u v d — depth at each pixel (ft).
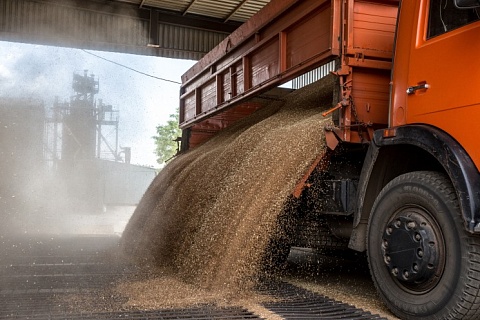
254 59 20.18
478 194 10.22
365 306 13.21
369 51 14.51
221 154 20.31
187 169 22.97
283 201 14.79
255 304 13.15
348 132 14.29
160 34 51.85
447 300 10.61
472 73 10.68
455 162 10.54
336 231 16.08
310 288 16.06
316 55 15.40
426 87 11.83
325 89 18.88
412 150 12.92
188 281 15.87
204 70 26.21
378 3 14.83
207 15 52.60
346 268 20.98
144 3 49.98
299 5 16.52
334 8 14.44
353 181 14.48
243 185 16.66
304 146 15.19
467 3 9.94
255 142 18.34
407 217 11.56
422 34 12.25
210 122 28.40
